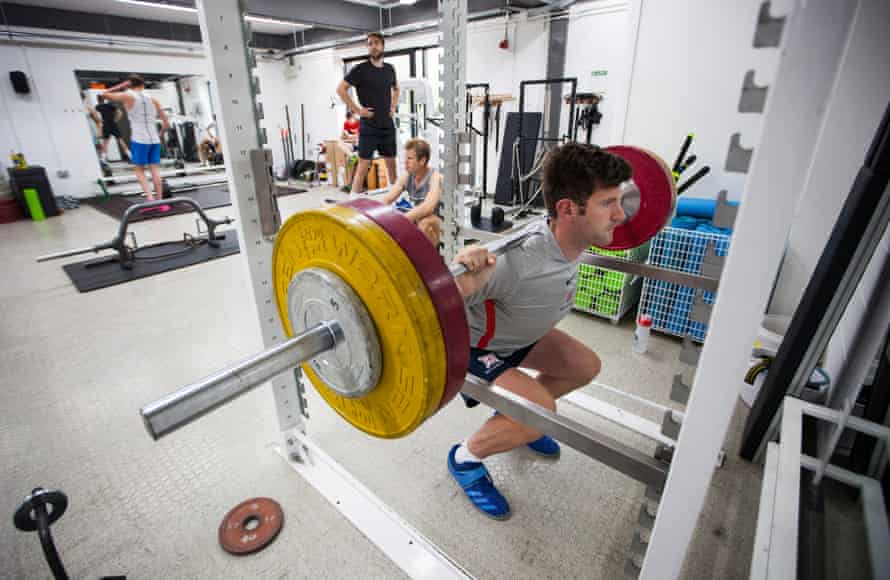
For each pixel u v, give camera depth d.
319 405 2.15
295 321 0.88
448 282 0.71
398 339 0.70
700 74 2.84
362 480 1.72
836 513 1.48
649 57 2.97
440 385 0.73
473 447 1.51
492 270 1.06
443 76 1.89
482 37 6.43
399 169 7.20
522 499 1.62
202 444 1.90
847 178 2.18
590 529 1.51
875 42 1.98
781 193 0.42
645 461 0.67
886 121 1.28
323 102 9.20
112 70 7.52
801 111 0.40
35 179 6.07
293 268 0.89
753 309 0.47
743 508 1.57
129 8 6.90
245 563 1.41
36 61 6.86
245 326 2.94
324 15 6.74
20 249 4.69
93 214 6.40
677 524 0.64
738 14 2.64
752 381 2.07
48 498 1.03
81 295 3.45
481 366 1.36
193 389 0.59
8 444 1.90
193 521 1.55
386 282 0.66
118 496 1.65
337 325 0.76
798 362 1.58
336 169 8.29
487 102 5.55
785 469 1.35
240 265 4.07
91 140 7.53
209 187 8.38
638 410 2.08
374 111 5.16
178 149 9.88
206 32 1.18
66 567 1.40
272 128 10.02
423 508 1.60
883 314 1.35
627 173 1.11
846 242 1.39
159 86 9.59
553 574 1.37
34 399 2.20
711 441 0.56
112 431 1.98
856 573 1.28
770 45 0.40
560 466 1.77
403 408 0.78
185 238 4.58
